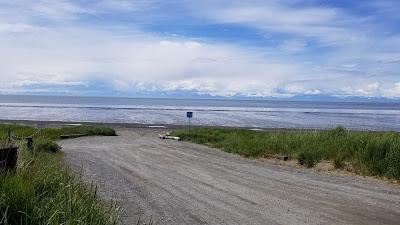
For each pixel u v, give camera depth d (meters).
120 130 45.38
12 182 6.05
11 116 77.19
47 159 10.67
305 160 16.73
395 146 14.90
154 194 10.90
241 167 16.17
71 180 8.30
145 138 34.53
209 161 18.03
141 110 113.50
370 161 14.64
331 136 20.16
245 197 10.63
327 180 13.19
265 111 128.75
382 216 8.84
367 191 11.41
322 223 8.31
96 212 6.53
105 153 20.97
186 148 24.38
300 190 11.54
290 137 21.30
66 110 105.69
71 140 31.62
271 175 14.18
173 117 81.31
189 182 12.76
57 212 5.83
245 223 8.31
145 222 8.23
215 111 120.31
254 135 28.66
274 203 9.97
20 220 5.56
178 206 9.65
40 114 85.50
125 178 13.23
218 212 9.13
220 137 30.61
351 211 9.22
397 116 110.81
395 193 11.15
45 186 7.02
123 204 9.58
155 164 16.89
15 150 7.41
